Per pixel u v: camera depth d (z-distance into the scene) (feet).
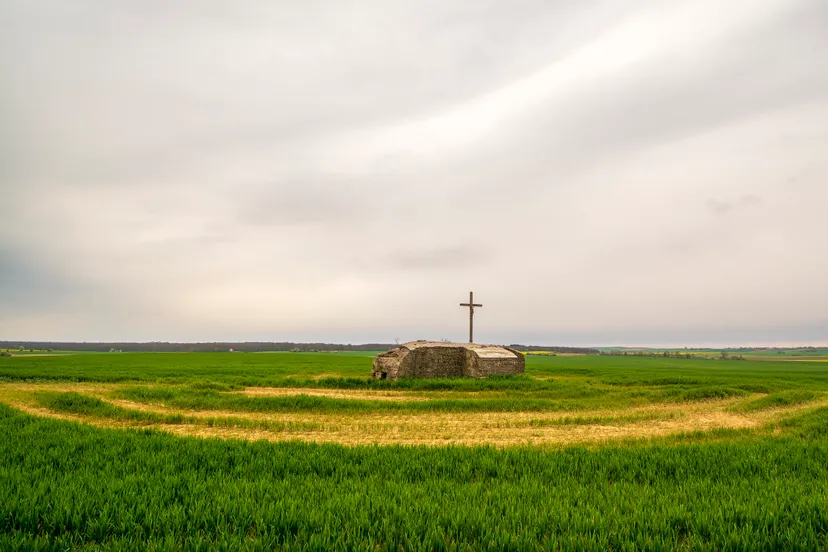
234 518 21.88
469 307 136.26
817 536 20.11
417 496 25.55
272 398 68.39
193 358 253.03
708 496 25.86
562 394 86.99
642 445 42.27
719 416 64.23
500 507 23.25
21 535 19.40
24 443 37.96
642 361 344.49
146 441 39.40
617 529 20.70
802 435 49.44
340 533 20.06
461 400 69.97
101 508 22.56
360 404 66.49
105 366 159.63
